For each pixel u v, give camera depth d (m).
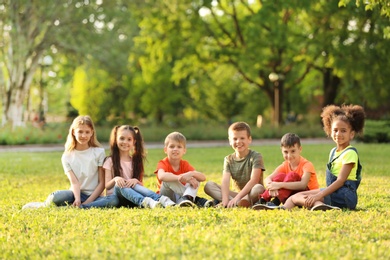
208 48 41.94
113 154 9.16
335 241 6.02
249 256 5.39
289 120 50.50
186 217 7.25
